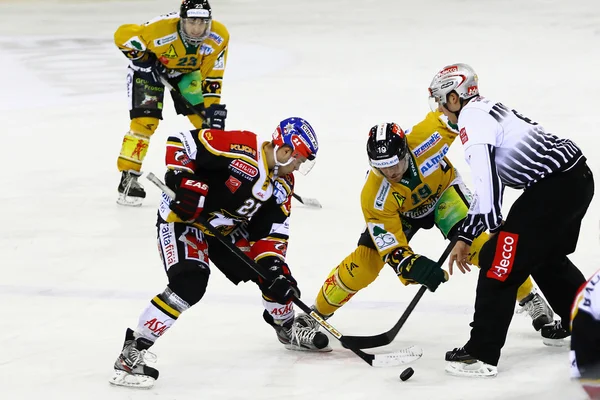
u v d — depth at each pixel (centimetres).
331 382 1330
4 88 3959
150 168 2742
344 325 1580
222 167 1310
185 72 2317
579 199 1323
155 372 1324
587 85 3734
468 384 1309
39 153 2933
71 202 2397
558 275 1410
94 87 3953
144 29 2231
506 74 4034
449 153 2811
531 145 1316
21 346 1483
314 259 1936
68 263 1922
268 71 4309
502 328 1316
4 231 2152
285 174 1339
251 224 1395
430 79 4009
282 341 1475
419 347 1468
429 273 1392
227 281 1811
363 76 4125
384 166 1347
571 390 1273
